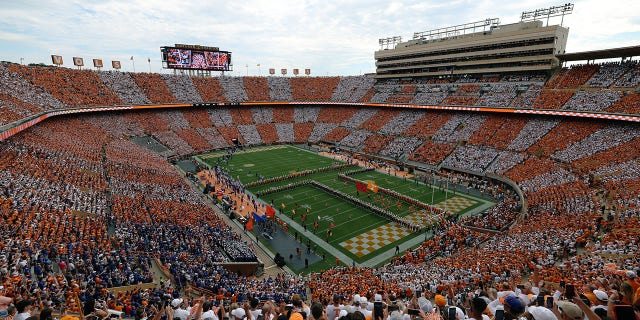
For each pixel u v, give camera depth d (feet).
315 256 128.77
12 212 94.48
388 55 362.94
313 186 208.54
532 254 94.68
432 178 221.87
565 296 30.17
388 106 328.49
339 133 339.36
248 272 111.75
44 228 93.25
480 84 283.38
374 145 295.07
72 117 250.98
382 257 127.75
